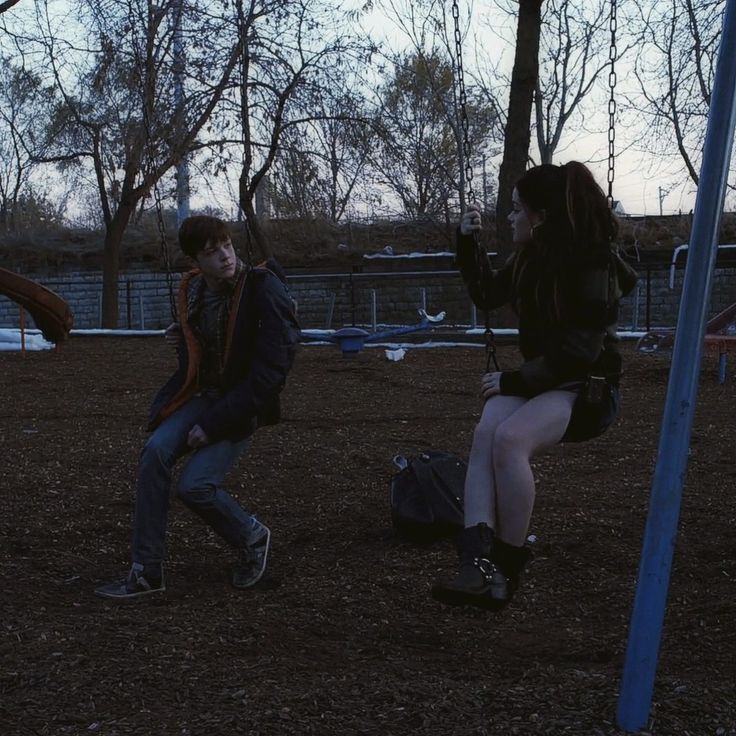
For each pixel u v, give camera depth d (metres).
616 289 3.29
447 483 4.91
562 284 3.19
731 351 11.13
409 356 15.29
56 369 14.05
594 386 3.26
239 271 4.13
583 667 3.46
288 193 22.38
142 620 3.84
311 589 4.34
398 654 3.60
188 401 4.29
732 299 26.73
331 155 21.72
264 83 20.39
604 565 4.62
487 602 3.19
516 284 3.36
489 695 3.01
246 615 3.96
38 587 4.36
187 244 4.04
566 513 5.39
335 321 29.44
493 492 3.29
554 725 2.79
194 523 5.38
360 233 31.44
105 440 7.92
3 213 41.09
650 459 6.82
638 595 2.78
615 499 5.69
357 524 5.30
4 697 3.06
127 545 5.05
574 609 4.11
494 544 3.28
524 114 17.59
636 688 2.75
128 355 16.30
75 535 5.17
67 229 34.66
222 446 4.25
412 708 2.92
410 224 31.45
